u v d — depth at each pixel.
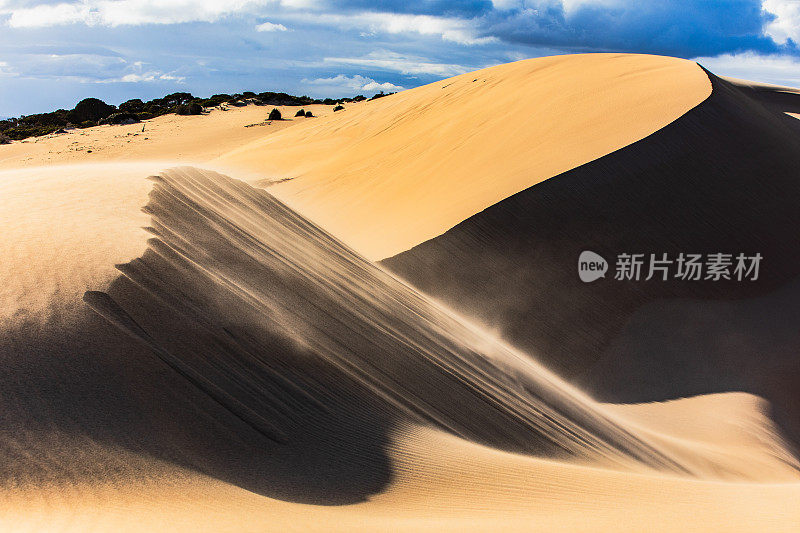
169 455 6.52
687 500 8.15
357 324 11.73
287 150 46.03
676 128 25.25
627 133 25.39
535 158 25.45
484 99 37.72
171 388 7.49
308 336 10.15
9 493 5.49
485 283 19.98
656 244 21.52
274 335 9.53
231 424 7.38
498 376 13.16
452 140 32.38
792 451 14.97
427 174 29.12
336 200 31.06
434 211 23.98
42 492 5.58
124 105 89.50
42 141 57.00
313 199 32.34
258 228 14.65
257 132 60.84
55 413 6.55
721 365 18.09
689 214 22.59
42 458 5.97
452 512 6.52
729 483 10.95
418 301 16.11
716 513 7.41
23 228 9.88
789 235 23.17
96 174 13.90
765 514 7.48
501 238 21.22
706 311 20.03
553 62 41.09
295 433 7.73
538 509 6.95
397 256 20.75
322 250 15.90
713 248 21.92
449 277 20.08
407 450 8.16
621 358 18.19
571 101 30.73
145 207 12.02
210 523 5.25
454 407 10.45
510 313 19.17
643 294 20.23
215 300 9.55
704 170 24.19
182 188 14.35
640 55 38.22
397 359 11.16
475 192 24.08
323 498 6.47
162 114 76.81
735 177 24.41
